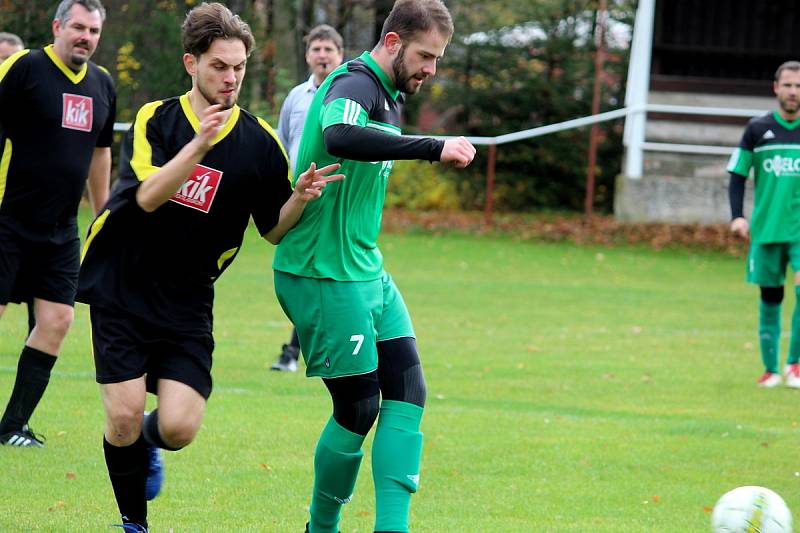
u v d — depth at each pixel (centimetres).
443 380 2714
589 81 7812
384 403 1355
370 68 1323
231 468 1802
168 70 5844
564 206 7894
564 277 4978
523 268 5200
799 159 2752
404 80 1333
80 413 2142
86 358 2802
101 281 1305
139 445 1327
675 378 2841
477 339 3381
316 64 2555
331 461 1341
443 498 1683
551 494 1725
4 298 1856
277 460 1861
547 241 6109
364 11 8438
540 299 4319
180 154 1205
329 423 1359
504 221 6838
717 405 2512
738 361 3147
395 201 7550
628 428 2219
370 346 1332
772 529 1330
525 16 7900
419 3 1315
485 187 7750
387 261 5250
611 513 1625
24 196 1861
